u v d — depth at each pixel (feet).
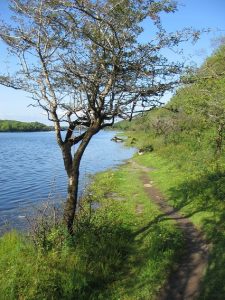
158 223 46.29
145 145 140.87
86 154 156.56
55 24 32.89
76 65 32.81
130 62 33.55
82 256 33.91
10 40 33.76
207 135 87.35
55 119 35.47
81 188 76.64
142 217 50.57
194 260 35.96
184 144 106.11
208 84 44.57
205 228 43.19
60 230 36.09
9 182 97.04
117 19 32.76
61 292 29.43
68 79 33.40
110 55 33.47
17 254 33.88
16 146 244.42
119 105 34.60
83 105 34.60
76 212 44.68
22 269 30.78
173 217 49.83
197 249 38.47
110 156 146.41
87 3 31.19
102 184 78.95
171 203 57.11
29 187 89.40
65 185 91.15
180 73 34.50
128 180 82.02
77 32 32.53
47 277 29.81
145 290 30.53
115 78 33.47
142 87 34.06
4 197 78.23
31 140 334.44
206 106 47.39
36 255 32.99
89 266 32.99
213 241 38.70
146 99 34.96
